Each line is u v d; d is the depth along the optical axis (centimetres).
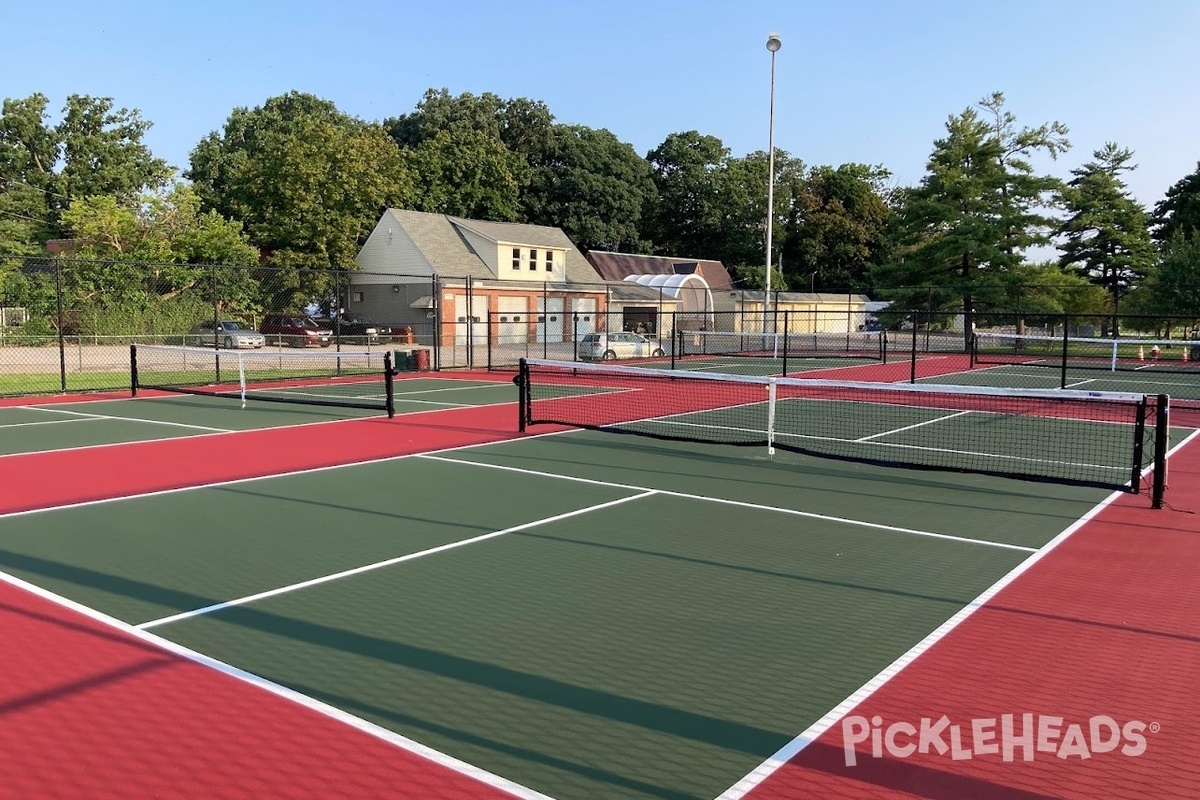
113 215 3847
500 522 786
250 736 381
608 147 7125
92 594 578
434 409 1723
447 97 7112
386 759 362
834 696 427
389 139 5638
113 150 5750
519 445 1255
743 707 414
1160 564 654
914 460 1127
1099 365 3075
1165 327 4638
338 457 1145
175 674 447
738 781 347
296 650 481
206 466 1075
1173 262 3894
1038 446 1249
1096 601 569
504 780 346
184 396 1981
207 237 3972
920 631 515
